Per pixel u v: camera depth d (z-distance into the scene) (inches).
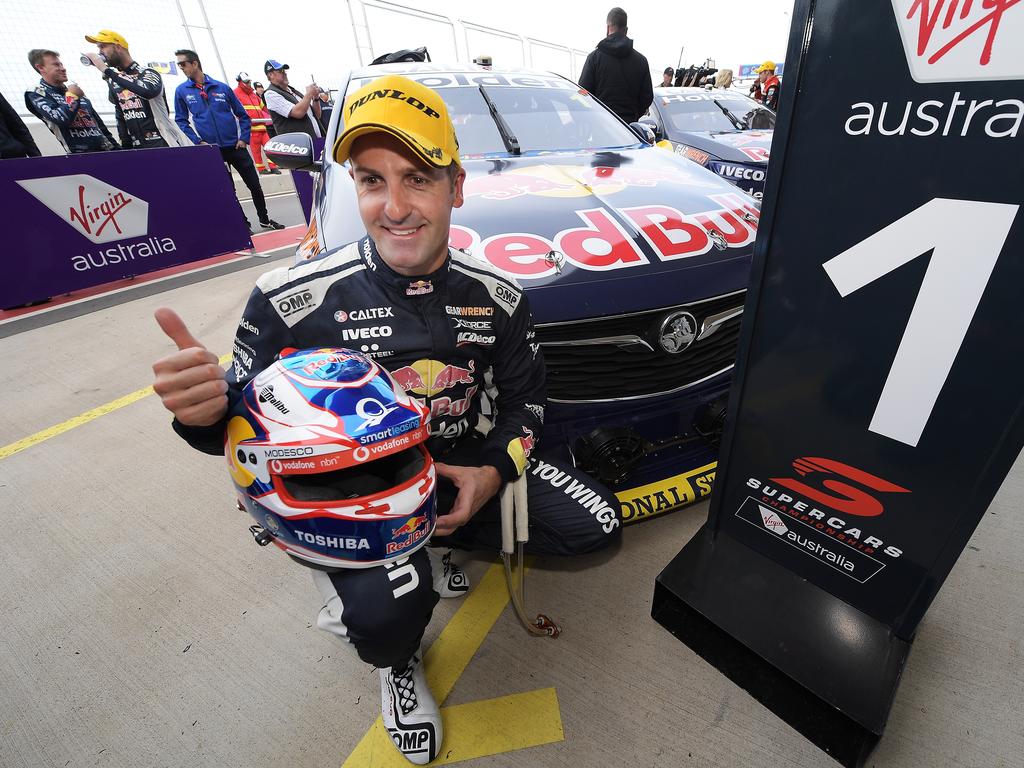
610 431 50.1
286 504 27.9
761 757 38.5
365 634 31.9
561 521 45.2
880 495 35.8
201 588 55.7
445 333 37.9
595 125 86.7
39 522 66.3
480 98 84.0
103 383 102.1
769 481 42.0
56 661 48.4
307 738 41.3
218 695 44.8
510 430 41.2
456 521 36.3
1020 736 39.1
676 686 43.5
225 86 204.7
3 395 99.0
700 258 52.6
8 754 41.0
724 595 45.1
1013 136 23.6
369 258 36.4
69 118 177.9
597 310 47.5
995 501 61.3
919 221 28.0
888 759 38.2
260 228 238.5
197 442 30.0
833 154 29.8
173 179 165.3
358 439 26.7
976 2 22.4
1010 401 28.0
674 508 53.9
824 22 27.5
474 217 54.5
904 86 26.0
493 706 42.7
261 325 35.9
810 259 33.0
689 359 54.1
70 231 146.3
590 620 49.6
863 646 39.0
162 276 167.8
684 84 322.7
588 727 40.9
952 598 50.2
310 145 80.6
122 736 41.9
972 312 27.8
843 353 33.8
